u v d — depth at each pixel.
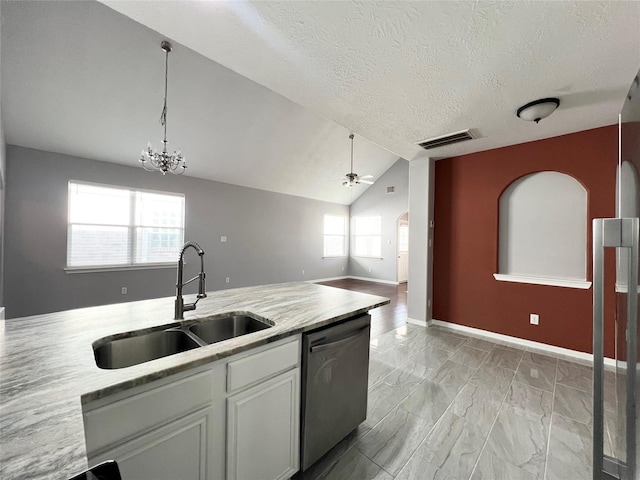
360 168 7.58
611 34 1.45
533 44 1.55
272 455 1.27
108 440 0.80
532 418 1.90
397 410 1.99
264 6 1.29
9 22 2.61
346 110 2.37
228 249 6.14
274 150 5.70
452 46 1.57
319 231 8.21
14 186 3.78
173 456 0.95
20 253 3.84
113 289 4.66
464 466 1.50
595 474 0.93
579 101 2.20
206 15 1.35
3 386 0.78
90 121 3.82
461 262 3.72
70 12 2.69
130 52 3.15
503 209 3.42
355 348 1.66
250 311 1.61
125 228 4.80
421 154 3.70
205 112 4.27
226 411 1.09
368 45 1.57
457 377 2.47
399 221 8.21
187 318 1.46
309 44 1.56
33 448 0.53
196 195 5.62
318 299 1.94
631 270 0.77
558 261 3.04
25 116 3.47
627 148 0.86
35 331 1.25
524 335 3.21
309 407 1.40
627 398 0.78
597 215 2.74
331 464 1.51
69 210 4.25
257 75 1.87
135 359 1.29
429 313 3.96
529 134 2.91
